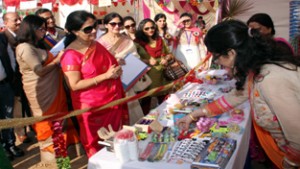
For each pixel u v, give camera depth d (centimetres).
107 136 177
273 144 150
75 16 217
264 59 123
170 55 397
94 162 159
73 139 332
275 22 538
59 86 298
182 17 460
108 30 332
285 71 119
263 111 136
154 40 389
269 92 119
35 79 286
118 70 230
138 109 313
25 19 277
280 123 122
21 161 338
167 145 169
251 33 125
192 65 455
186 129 186
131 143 154
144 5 663
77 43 230
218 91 281
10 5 680
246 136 189
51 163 317
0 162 145
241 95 177
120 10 799
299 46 502
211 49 131
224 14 550
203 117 193
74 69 223
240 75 133
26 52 270
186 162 149
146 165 149
